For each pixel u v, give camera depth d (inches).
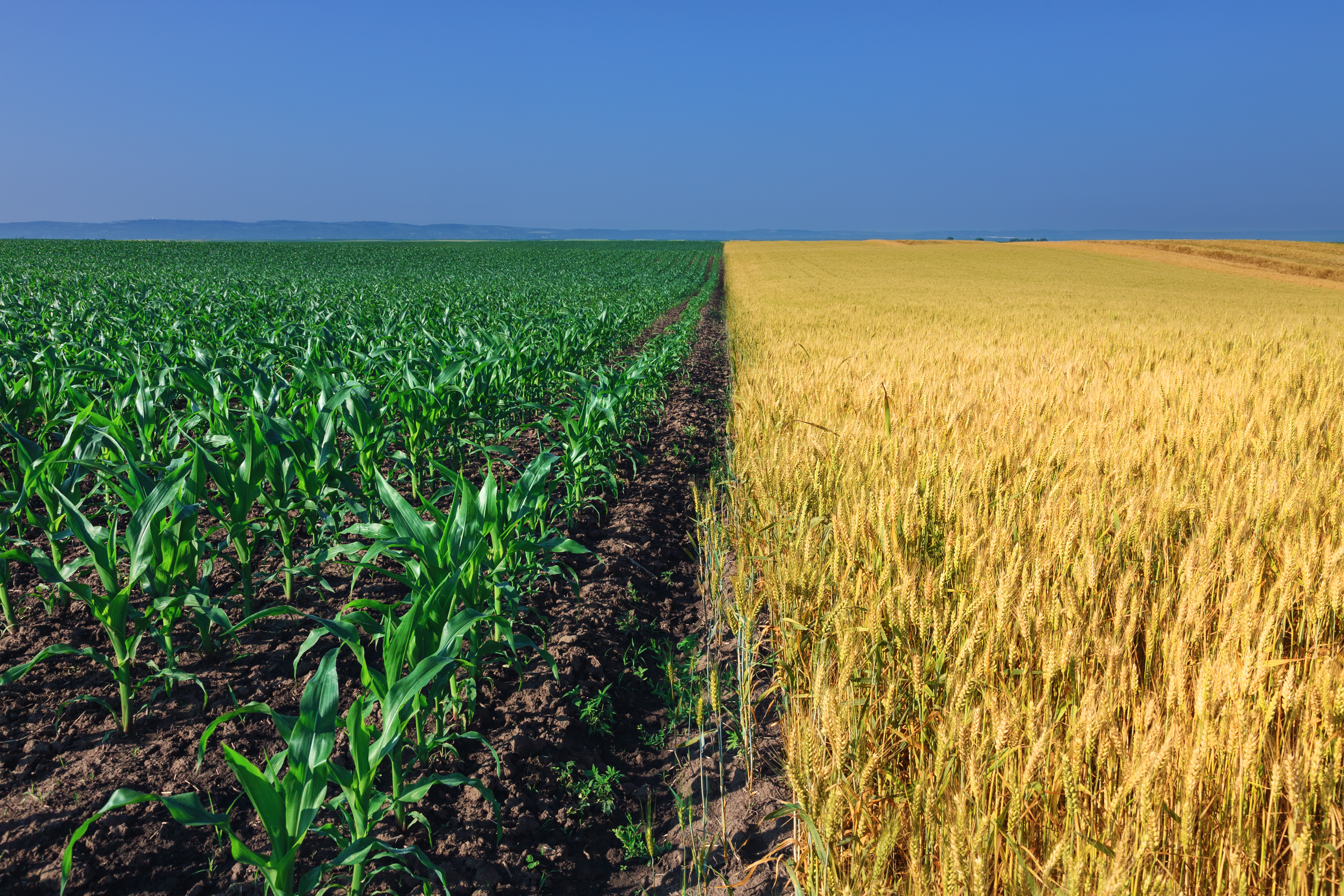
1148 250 3277.6
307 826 81.1
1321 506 157.0
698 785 131.2
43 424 276.8
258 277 1323.8
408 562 127.0
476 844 111.8
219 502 157.6
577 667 160.4
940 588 120.8
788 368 397.7
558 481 266.2
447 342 389.7
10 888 96.0
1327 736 83.7
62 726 130.1
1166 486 164.2
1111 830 78.8
